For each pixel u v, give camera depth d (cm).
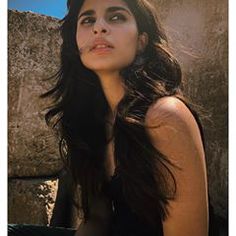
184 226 76
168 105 74
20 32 147
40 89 148
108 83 85
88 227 95
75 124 94
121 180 85
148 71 82
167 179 75
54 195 148
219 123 122
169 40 115
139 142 76
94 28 83
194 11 120
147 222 83
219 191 120
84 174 94
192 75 120
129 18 82
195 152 74
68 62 91
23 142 149
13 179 148
